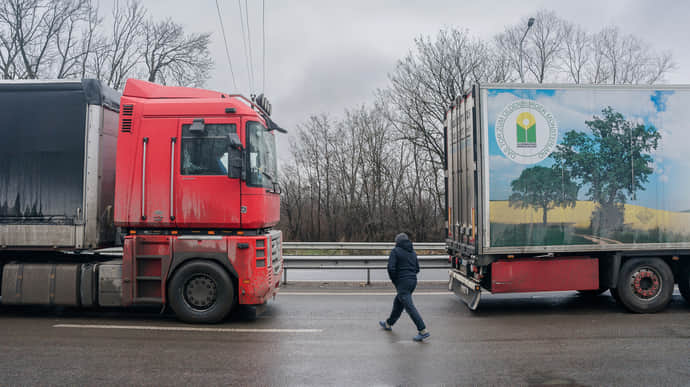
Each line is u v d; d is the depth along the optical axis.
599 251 7.64
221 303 6.62
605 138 7.58
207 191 6.61
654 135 7.69
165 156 6.68
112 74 23.61
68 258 7.39
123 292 6.64
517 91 7.45
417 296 9.12
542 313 7.62
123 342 5.73
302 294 9.30
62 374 4.53
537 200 7.42
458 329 6.52
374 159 30.83
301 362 4.99
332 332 6.32
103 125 7.09
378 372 4.67
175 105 6.75
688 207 7.70
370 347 5.59
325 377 4.52
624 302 7.56
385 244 15.05
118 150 6.71
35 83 6.97
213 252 6.60
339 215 32.56
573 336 6.12
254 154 6.72
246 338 5.97
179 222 6.61
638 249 7.55
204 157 6.67
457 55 27.20
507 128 7.41
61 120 6.92
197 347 5.54
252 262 6.58
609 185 7.56
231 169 6.42
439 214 29.41
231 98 6.99
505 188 7.38
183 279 6.66
